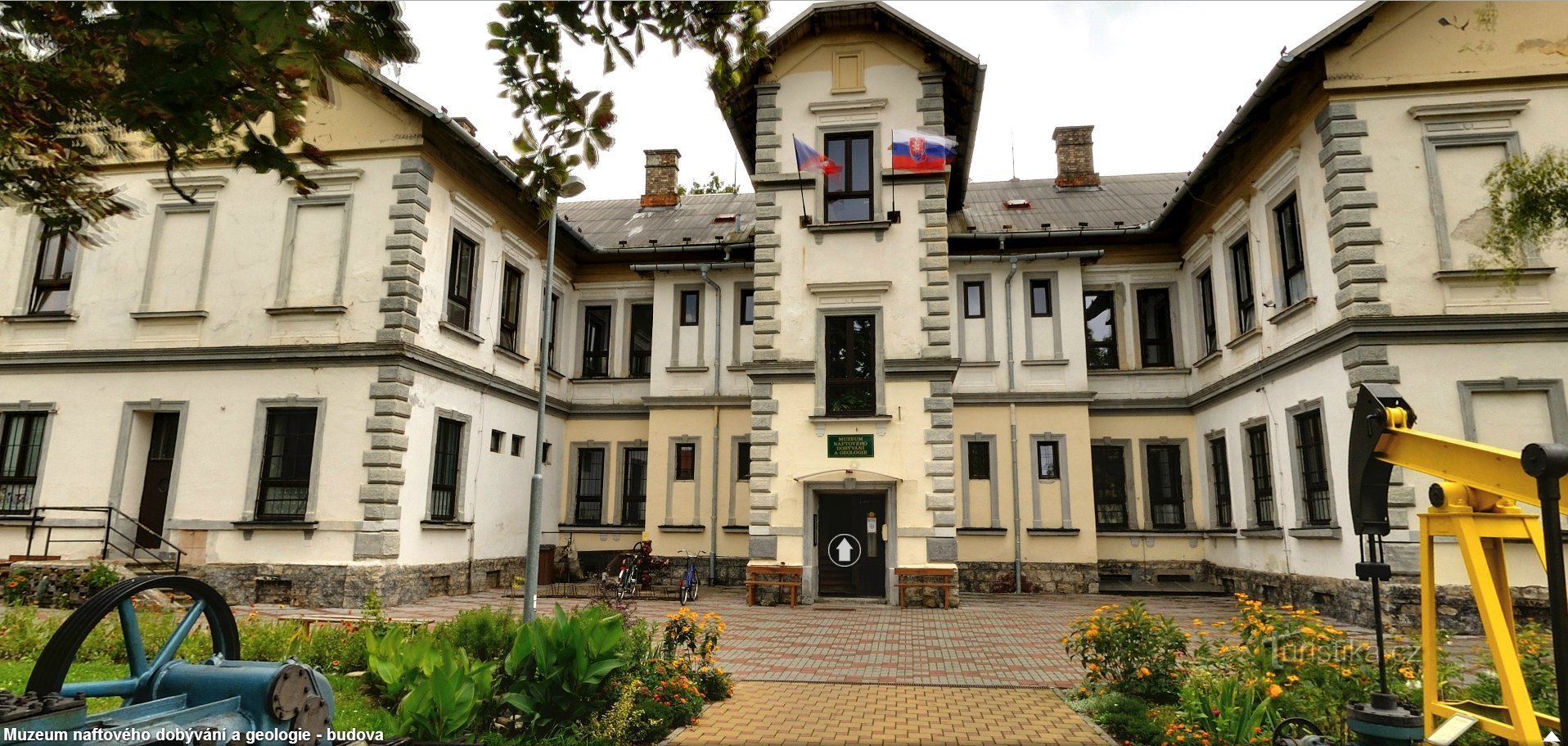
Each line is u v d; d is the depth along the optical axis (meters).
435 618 13.42
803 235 17.77
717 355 22.17
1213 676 7.18
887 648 11.35
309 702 3.91
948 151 17.55
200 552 15.72
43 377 17.12
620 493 22.52
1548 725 4.20
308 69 4.06
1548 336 12.97
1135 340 21.50
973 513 20.61
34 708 2.88
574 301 23.81
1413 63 13.97
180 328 16.83
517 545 20.00
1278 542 16.31
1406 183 13.70
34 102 4.59
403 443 15.83
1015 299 21.38
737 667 9.95
